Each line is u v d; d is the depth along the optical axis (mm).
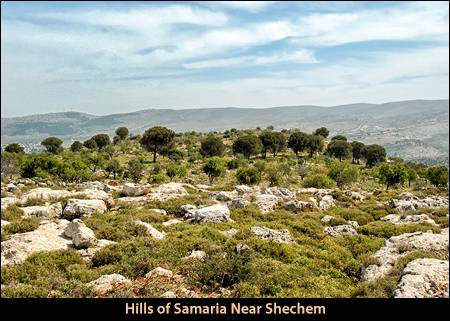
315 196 50656
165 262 20109
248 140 151375
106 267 19469
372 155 161500
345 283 19359
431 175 87188
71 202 33125
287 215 35875
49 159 86188
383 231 30766
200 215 32219
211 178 82438
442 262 17891
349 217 38219
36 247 22062
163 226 29578
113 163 92875
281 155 171875
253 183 70562
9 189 53750
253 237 25297
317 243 27188
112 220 30266
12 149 149250
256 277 17562
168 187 48906
